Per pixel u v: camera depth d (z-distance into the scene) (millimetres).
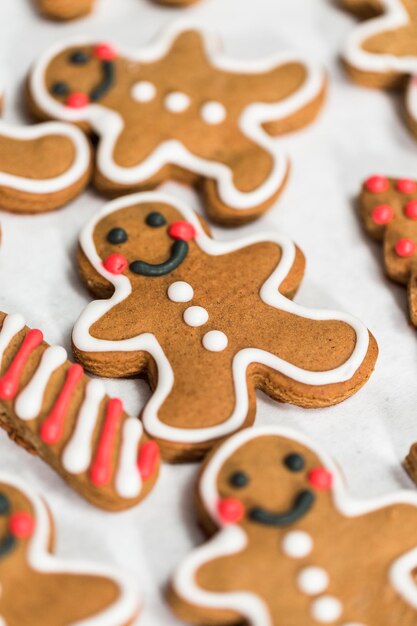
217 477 351
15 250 402
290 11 465
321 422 376
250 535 344
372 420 377
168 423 361
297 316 380
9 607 332
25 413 356
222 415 362
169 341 374
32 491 349
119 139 413
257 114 423
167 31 441
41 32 452
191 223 395
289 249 392
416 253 397
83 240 392
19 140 409
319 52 454
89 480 350
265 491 349
